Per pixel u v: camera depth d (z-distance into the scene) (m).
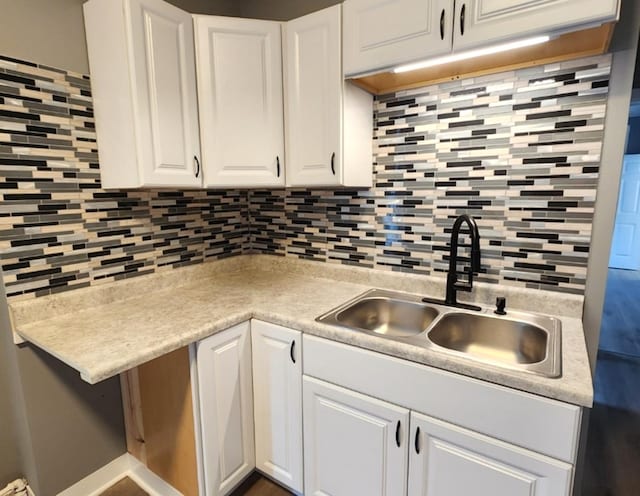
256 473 1.73
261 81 1.58
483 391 1.03
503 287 1.49
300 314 1.43
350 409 1.30
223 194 2.07
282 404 1.48
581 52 1.23
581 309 1.35
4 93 1.25
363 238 1.83
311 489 1.47
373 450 1.27
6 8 1.23
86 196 1.48
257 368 1.53
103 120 1.44
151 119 1.37
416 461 1.19
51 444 1.48
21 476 1.55
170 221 1.81
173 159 1.45
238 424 1.51
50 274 1.41
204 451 1.39
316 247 2.01
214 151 1.56
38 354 1.41
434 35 1.22
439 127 1.55
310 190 1.98
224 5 1.96
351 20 1.40
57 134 1.38
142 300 1.63
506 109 1.40
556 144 1.33
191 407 1.38
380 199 1.75
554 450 0.95
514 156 1.41
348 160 1.55
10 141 1.27
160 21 1.37
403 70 1.38
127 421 1.69
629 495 1.59
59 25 1.36
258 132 1.61
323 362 1.34
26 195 1.32
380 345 1.19
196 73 1.50
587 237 1.33
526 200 1.41
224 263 2.08
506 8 1.09
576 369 1.00
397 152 1.67
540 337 1.29
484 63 1.33
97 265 1.54
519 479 1.01
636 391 2.47
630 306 4.20
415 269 1.71
